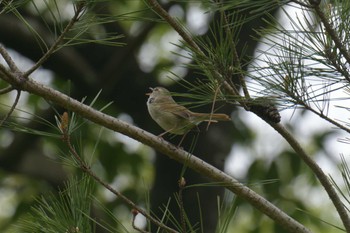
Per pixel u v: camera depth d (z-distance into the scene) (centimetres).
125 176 1509
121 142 1498
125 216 1402
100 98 1339
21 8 1255
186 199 1234
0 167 1375
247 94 591
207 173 623
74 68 1296
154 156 1389
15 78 577
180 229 531
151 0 592
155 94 844
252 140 1468
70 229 536
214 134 1256
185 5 1244
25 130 562
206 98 578
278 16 1004
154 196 1267
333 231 1404
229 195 609
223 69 573
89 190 552
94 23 564
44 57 578
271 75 561
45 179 1381
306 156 634
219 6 548
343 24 544
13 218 1403
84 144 1466
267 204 620
